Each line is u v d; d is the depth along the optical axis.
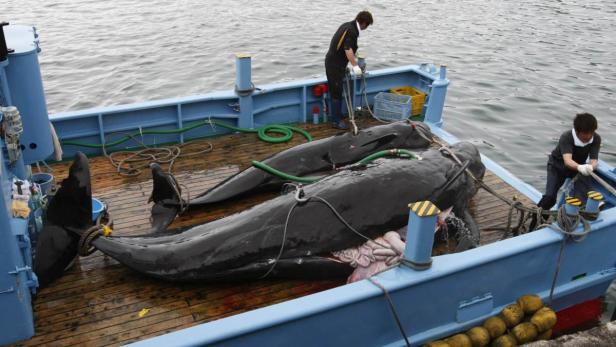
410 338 4.74
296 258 5.14
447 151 6.43
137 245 5.12
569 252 5.23
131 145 7.94
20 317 4.36
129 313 4.86
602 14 23.47
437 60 16.98
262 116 8.78
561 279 5.38
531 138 11.59
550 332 5.15
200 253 5.01
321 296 4.29
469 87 14.60
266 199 6.75
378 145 7.26
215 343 3.93
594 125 5.76
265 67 16.17
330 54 8.42
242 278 5.13
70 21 20.80
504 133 11.85
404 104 8.77
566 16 23.05
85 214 5.19
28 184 4.92
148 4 23.84
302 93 8.85
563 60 17.05
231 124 8.56
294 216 5.20
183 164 7.59
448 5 25.05
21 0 24.02
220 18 21.52
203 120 8.30
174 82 14.95
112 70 15.75
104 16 21.59
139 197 6.74
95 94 14.13
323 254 5.21
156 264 5.02
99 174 7.25
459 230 5.92
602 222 5.30
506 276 4.98
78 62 16.33
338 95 8.64
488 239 6.04
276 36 19.23
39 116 5.68
